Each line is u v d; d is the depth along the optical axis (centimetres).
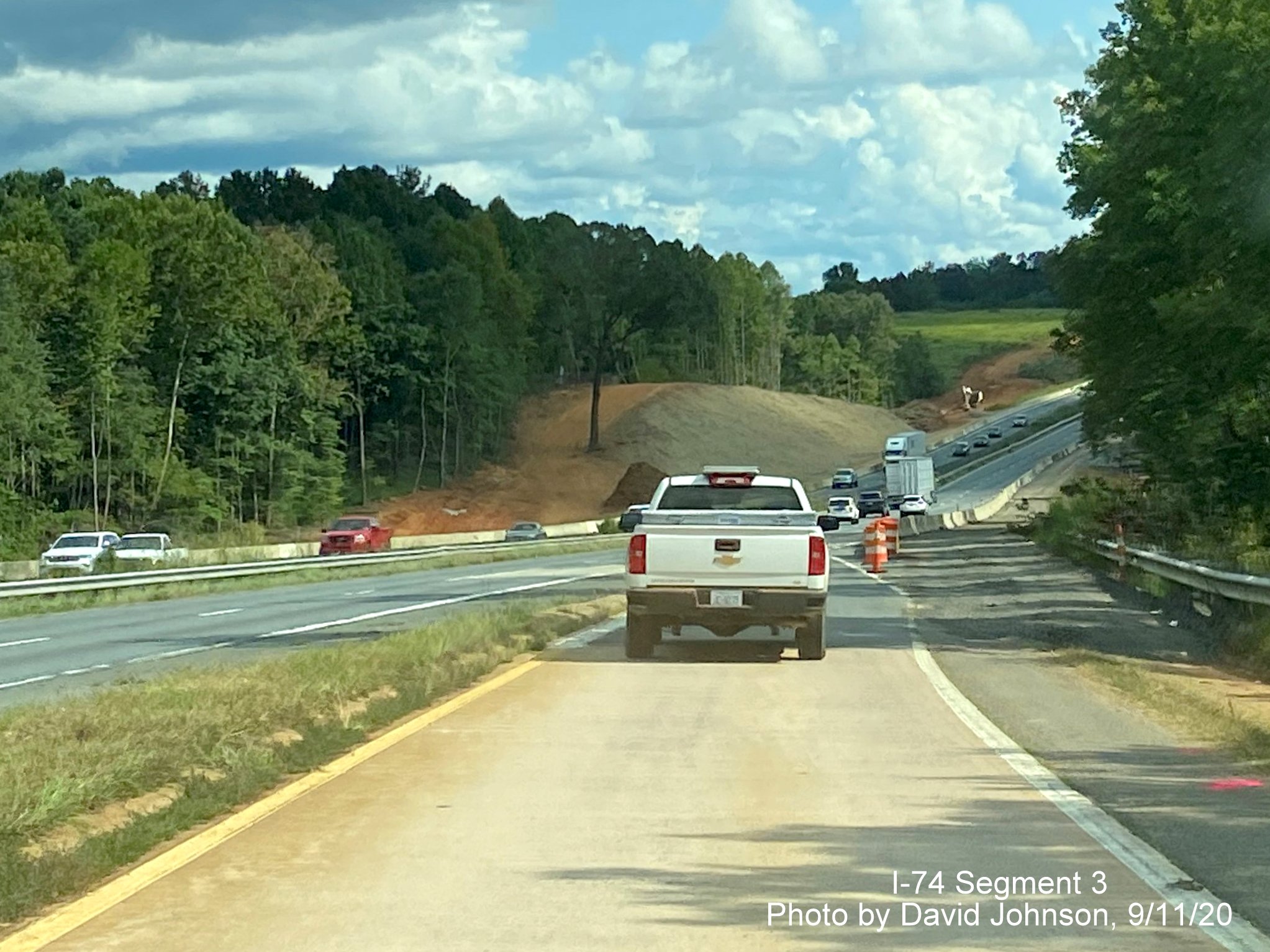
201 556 5628
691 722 1375
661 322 14300
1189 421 3675
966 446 14400
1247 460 3525
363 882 800
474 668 1764
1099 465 12338
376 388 12475
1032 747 1238
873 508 9775
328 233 13025
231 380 9881
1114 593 3325
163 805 998
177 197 9988
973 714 1430
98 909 751
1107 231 3788
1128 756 1192
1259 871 826
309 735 1251
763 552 1878
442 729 1334
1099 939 701
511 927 716
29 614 3447
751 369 18575
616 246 14088
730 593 1880
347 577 5028
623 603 2919
